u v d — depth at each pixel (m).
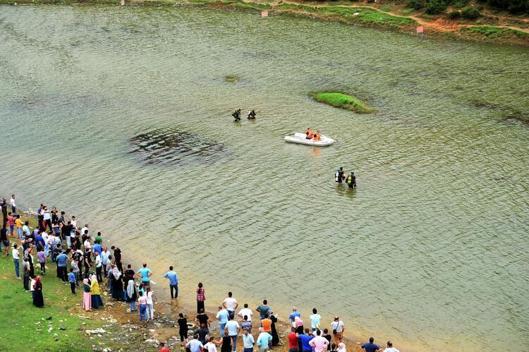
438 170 71.94
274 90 97.12
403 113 88.50
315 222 61.34
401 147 77.88
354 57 112.38
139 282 51.69
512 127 83.75
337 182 69.00
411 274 53.50
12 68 105.94
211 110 89.62
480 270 54.03
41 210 58.78
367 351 40.53
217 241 58.38
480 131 82.44
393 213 62.91
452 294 51.03
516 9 128.75
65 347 40.75
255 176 70.50
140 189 67.69
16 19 136.62
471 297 50.66
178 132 82.31
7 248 54.44
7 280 49.59
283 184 68.81
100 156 75.38
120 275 49.56
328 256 56.03
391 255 56.16
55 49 116.00
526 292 51.25
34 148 77.62
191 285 52.22
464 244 57.72
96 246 53.06
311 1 146.00
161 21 134.75
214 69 105.88
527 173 71.12
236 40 121.75
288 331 46.41
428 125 84.31
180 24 132.50
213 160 74.38
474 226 60.59
